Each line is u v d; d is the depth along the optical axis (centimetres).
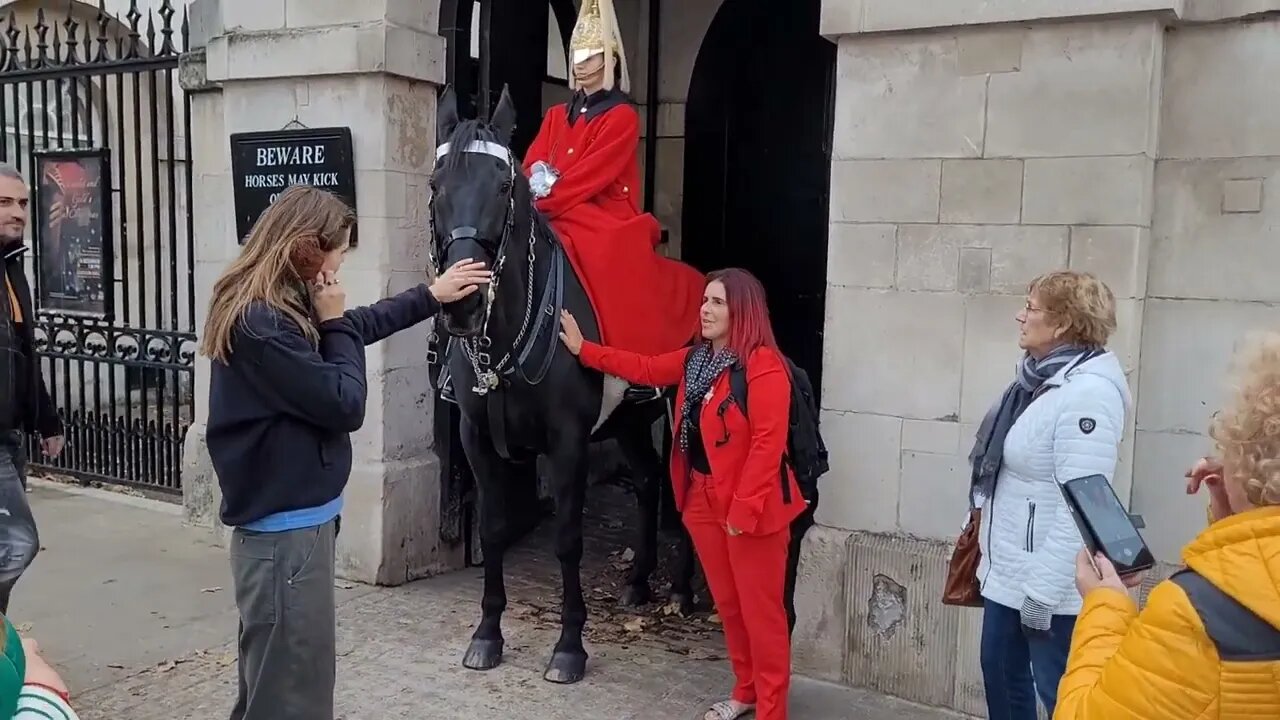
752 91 672
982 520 286
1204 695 142
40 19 675
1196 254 361
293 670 262
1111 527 210
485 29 531
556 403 396
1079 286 269
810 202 657
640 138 721
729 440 343
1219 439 155
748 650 367
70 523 605
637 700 387
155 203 620
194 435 587
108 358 666
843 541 401
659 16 696
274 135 521
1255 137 350
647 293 422
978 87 372
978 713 379
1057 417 262
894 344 392
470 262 325
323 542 266
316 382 251
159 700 380
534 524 610
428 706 378
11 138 866
